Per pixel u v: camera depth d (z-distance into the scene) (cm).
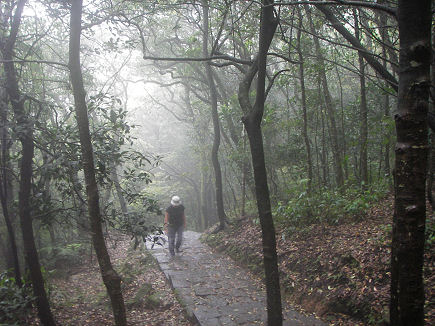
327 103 904
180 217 895
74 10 349
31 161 442
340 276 538
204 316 522
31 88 628
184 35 1377
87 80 959
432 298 420
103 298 659
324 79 879
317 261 604
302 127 1001
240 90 369
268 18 326
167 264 813
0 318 421
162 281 725
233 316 521
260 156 346
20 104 444
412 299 200
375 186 838
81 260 976
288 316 506
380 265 508
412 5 192
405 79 198
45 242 990
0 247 752
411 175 196
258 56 339
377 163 1067
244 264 778
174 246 890
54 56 1034
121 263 928
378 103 931
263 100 346
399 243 202
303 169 941
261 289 635
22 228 441
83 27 488
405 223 199
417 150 195
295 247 694
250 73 373
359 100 966
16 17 449
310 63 799
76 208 489
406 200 198
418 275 199
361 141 861
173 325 529
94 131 484
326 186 929
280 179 1257
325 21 664
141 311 593
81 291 729
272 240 347
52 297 614
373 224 661
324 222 745
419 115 194
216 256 881
